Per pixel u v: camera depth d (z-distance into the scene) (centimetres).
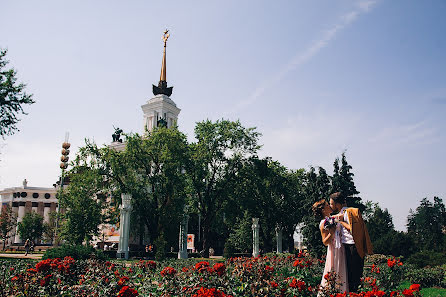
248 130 4244
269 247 5259
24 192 10200
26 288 787
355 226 596
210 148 4194
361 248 590
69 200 4425
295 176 5131
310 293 652
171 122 8281
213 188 4275
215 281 838
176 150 4119
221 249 7019
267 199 4706
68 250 2038
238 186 4272
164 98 8206
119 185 4275
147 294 827
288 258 1688
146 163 4331
